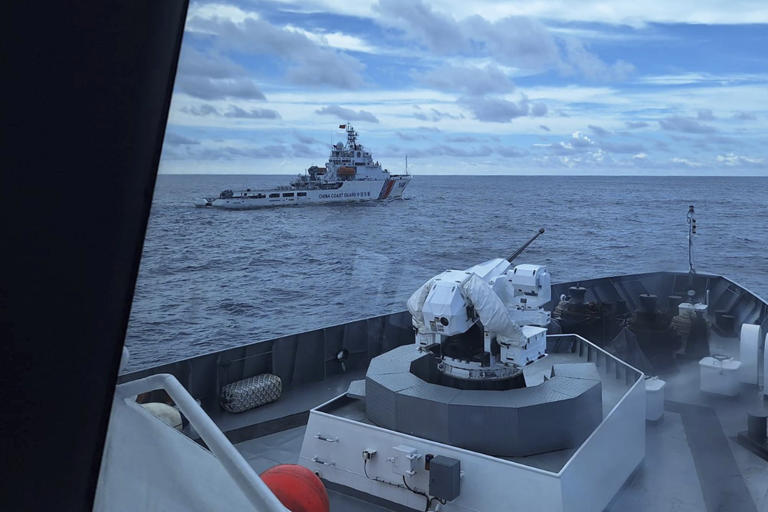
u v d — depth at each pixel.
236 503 1.63
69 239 1.33
